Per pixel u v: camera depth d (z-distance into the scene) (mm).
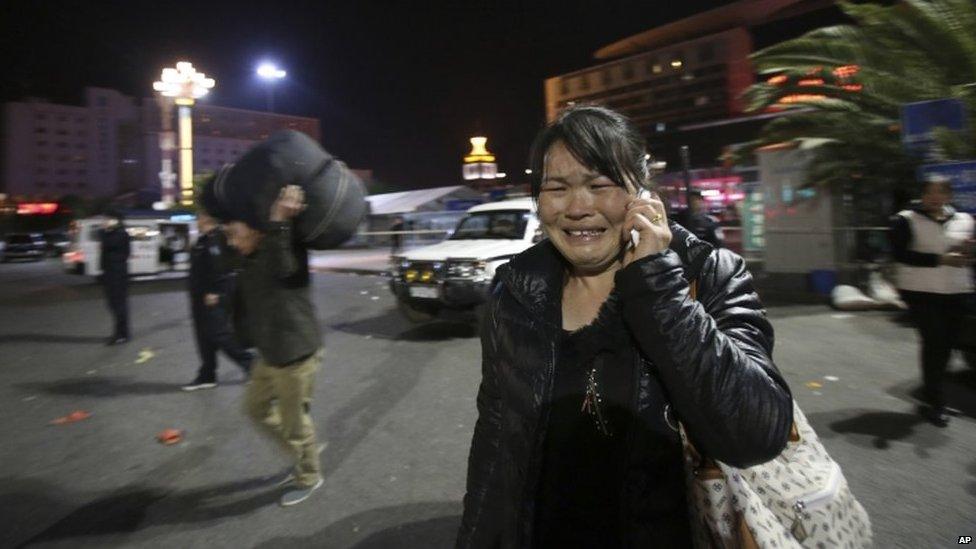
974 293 5254
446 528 3404
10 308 13070
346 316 10703
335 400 5797
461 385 6172
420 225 30906
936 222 4582
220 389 6277
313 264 23234
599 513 1354
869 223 10453
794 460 1326
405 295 8727
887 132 9688
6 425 5258
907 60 9523
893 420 4730
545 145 1344
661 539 1300
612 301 1329
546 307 1425
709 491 1291
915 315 4680
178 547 3283
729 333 1271
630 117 1360
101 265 8781
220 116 93812
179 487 4000
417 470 4168
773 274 11180
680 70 82750
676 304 1166
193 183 29766
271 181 3439
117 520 3580
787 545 1250
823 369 6172
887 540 3088
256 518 3570
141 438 4902
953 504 3424
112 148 110438
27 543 3346
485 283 8094
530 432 1393
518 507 1402
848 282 10078
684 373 1148
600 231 1311
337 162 3766
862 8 9836
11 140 103000
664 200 1412
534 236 8852
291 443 3730
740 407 1140
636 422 1279
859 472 3863
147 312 12141
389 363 7160
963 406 5043
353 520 3516
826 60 10273
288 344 3572
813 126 10555
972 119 8250
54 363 7621
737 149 11688
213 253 6070
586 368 1370
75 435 5000
